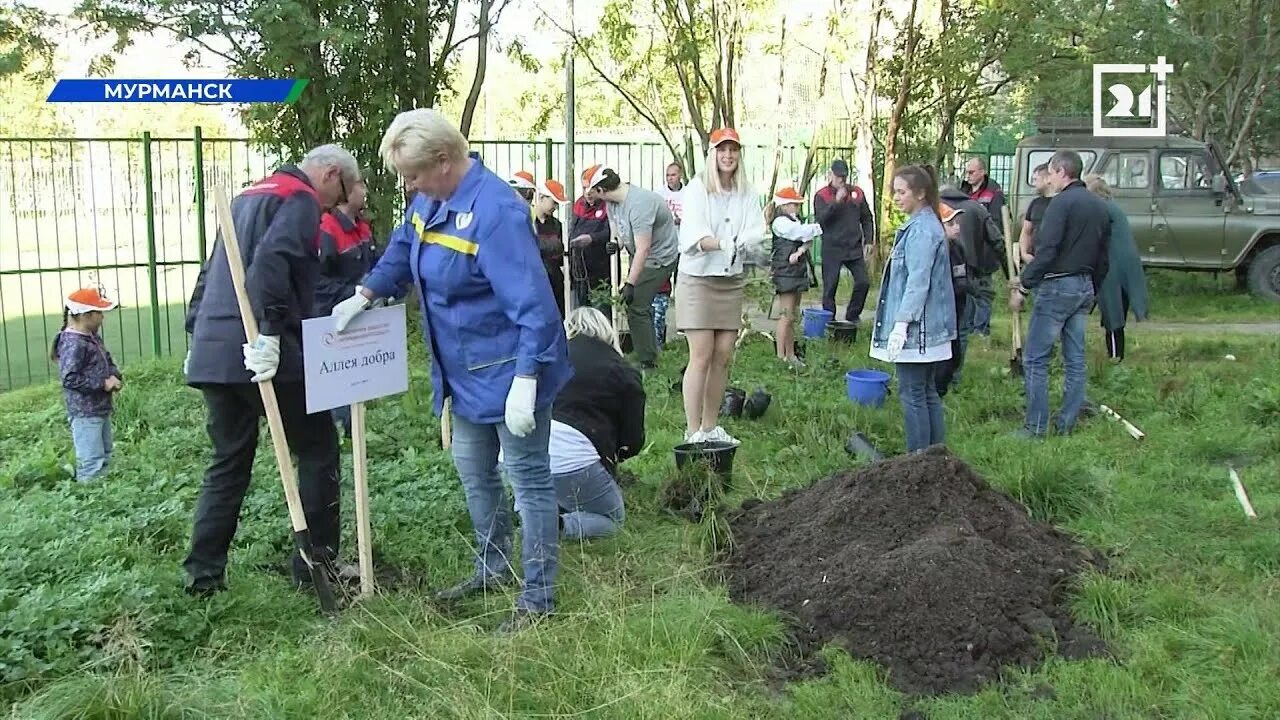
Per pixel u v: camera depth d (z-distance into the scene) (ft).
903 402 21.94
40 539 17.20
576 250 34.24
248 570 16.40
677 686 12.87
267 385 14.32
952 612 14.28
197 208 36.09
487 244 13.58
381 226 39.19
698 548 17.57
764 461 22.89
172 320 50.06
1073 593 15.39
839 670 13.47
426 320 14.42
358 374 14.88
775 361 33.81
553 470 17.94
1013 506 17.79
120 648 13.24
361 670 13.11
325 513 16.01
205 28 36.32
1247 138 76.23
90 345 22.03
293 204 14.75
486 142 44.42
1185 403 27.37
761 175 66.49
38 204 36.70
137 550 16.83
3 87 64.95
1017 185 53.67
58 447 24.30
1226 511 19.35
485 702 12.48
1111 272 29.89
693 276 22.65
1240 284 54.13
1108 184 52.31
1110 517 18.99
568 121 40.98
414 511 18.70
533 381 13.69
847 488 17.60
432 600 15.48
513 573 15.85
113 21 36.24
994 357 35.65
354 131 38.99
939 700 12.93
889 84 57.62
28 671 12.89
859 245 38.93
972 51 54.08
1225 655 13.62
